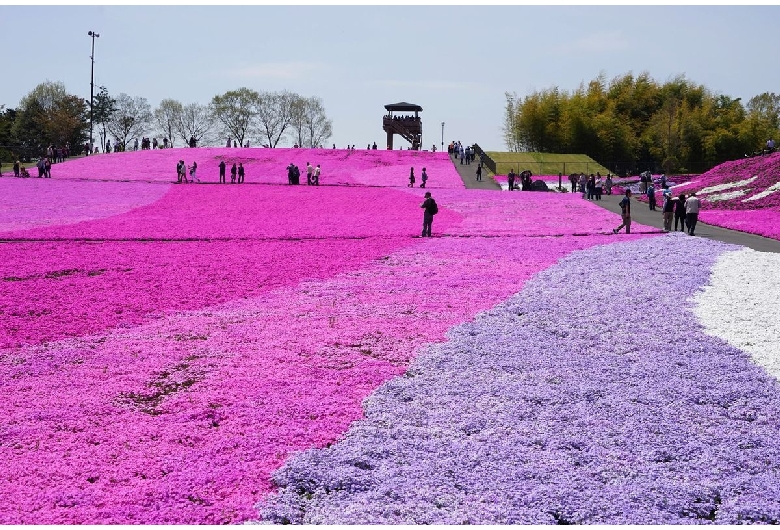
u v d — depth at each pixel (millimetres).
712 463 11844
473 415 13656
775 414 13898
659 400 14469
